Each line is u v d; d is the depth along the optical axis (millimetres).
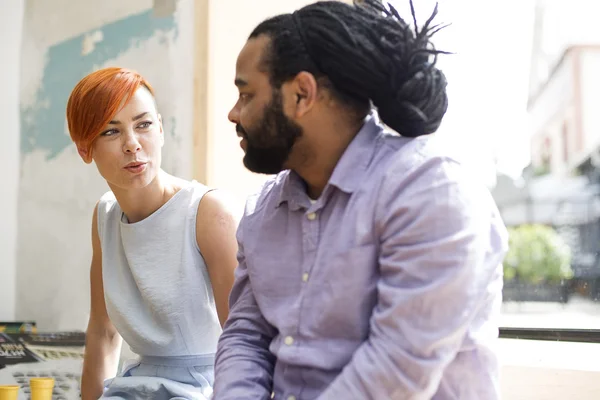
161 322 1495
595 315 1901
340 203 1040
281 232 1111
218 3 2199
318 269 1033
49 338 2148
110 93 1427
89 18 2545
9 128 2787
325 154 1074
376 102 1053
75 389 2051
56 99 2650
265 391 1102
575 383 1468
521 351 1633
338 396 940
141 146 1459
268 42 1053
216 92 2184
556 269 2180
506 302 2117
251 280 1133
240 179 2223
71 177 2590
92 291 1686
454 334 916
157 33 2312
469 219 941
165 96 2271
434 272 923
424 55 1047
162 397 1434
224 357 1156
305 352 1028
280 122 1046
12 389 1529
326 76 1037
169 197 1543
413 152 1010
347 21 1037
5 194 2777
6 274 2781
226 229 1483
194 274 1494
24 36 2785
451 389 1001
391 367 920
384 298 956
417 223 944
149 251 1512
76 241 2559
